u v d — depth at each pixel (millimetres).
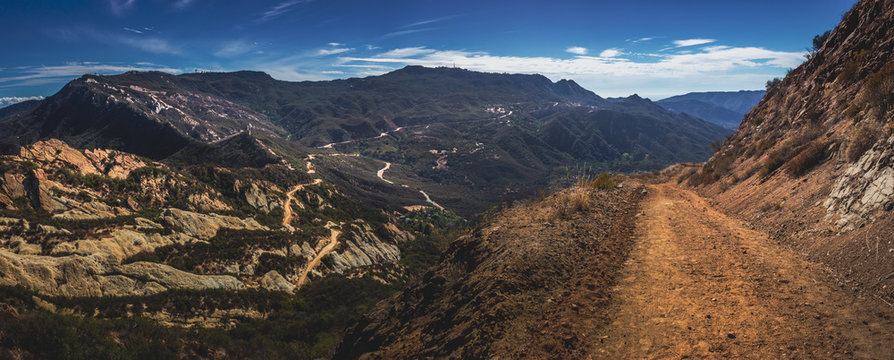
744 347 4566
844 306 5250
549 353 4719
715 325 5199
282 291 53906
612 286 6961
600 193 18234
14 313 14594
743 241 9469
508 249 8547
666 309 5828
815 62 24516
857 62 16828
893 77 10930
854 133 10586
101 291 35156
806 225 9109
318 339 40219
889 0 18266
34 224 42000
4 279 29547
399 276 76875
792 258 7730
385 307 9367
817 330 4738
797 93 23625
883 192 7246
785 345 4500
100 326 18141
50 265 33688
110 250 43781
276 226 85688
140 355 17969
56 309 30031
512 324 5402
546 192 18219
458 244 10789
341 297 55625
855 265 6355
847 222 7727
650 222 12484
